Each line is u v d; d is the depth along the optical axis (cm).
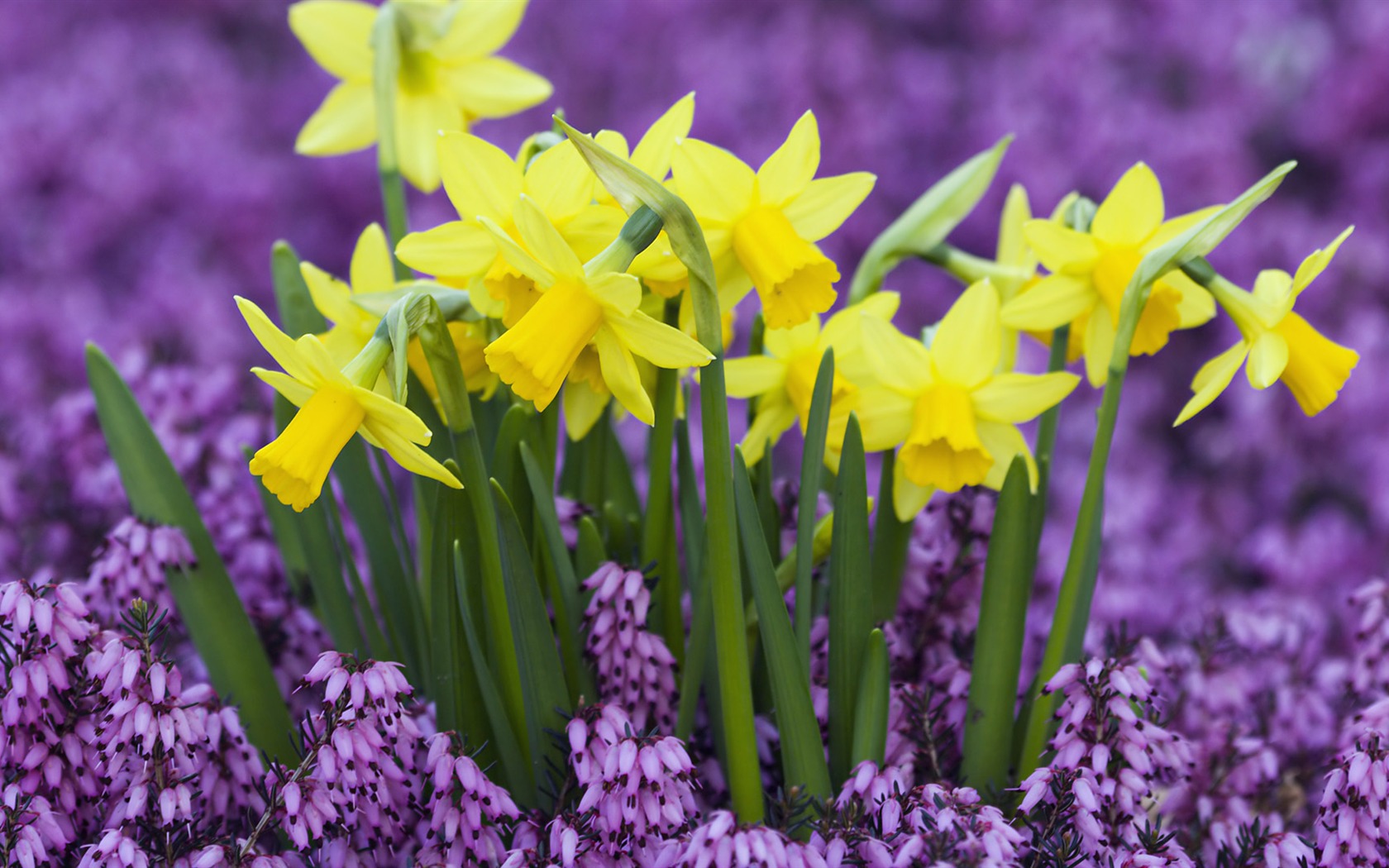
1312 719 100
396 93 97
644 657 91
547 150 86
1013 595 91
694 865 86
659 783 86
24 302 203
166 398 105
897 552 95
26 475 110
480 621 91
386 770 88
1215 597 142
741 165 86
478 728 92
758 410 94
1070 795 88
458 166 86
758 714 95
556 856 87
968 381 91
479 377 93
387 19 95
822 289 87
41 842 87
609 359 86
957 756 94
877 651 90
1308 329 88
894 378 91
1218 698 100
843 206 87
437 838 88
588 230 87
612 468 98
